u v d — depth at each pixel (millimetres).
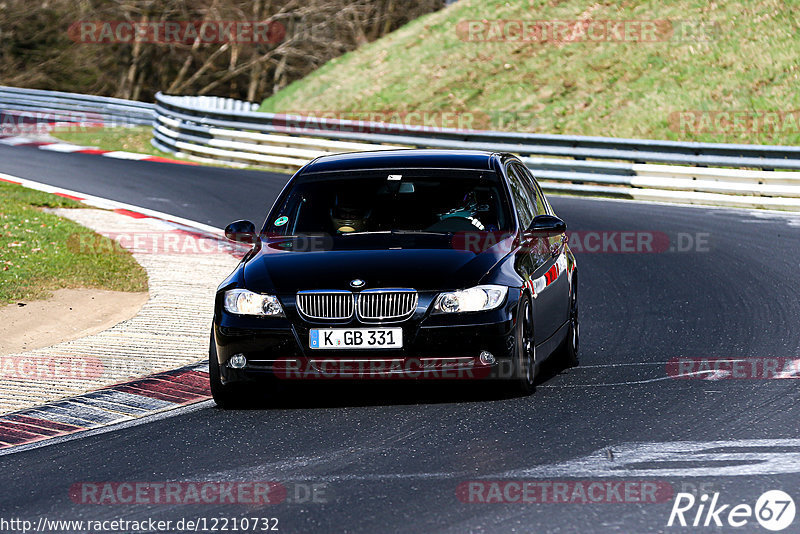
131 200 69562
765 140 90562
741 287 43562
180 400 28188
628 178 73812
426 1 186875
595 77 108688
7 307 40156
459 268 26141
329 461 21594
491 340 25359
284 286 26047
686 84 102312
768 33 105875
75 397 28734
